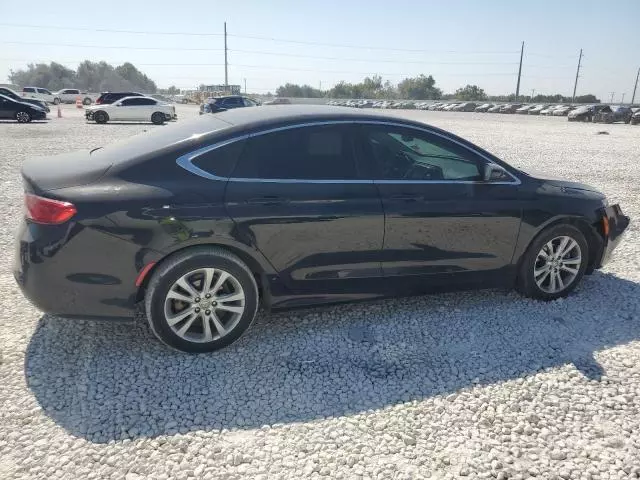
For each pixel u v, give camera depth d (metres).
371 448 2.59
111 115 26.70
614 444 2.66
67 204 3.02
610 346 3.65
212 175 3.30
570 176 11.20
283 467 2.45
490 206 3.96
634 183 10.41
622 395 3.08
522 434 2.73
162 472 2.39
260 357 3.39
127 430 2.66
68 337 3.55
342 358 3.41
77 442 2.56
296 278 3.55
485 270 4.12
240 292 3.40
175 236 3.15
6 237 5.68
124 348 3.44
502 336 3.76
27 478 2.31
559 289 4.39
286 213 3.38
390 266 3.79
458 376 3.24
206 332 3.37
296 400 2.96
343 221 3.54
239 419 2.79
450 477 2.41
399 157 3.79
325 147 3.59
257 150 3.43
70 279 3.08
